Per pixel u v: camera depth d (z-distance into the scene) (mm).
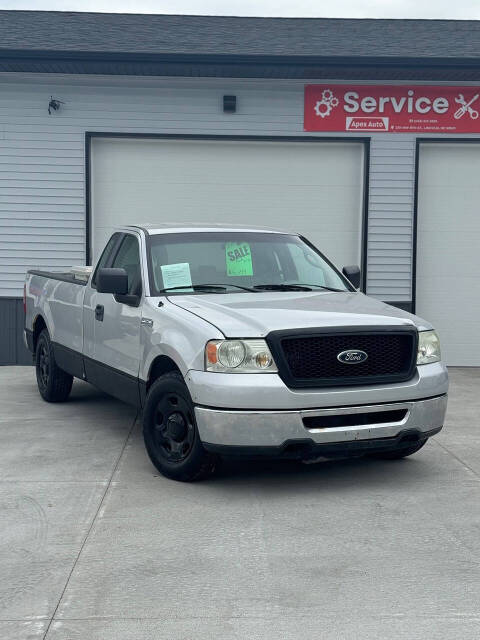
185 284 6434
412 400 5602
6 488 5617
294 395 5246
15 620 3613
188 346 5539
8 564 4262
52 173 11664
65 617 3643
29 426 7586
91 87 11633
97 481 5793
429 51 11469
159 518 5000
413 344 5680
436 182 11992
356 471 6121
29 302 9258
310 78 11641
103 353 7027
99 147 11797
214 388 5281
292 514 5094
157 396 5859
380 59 10859
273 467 6207
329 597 3861
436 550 4480
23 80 11539
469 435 7395
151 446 5926
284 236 7273
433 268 12070
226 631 3518
